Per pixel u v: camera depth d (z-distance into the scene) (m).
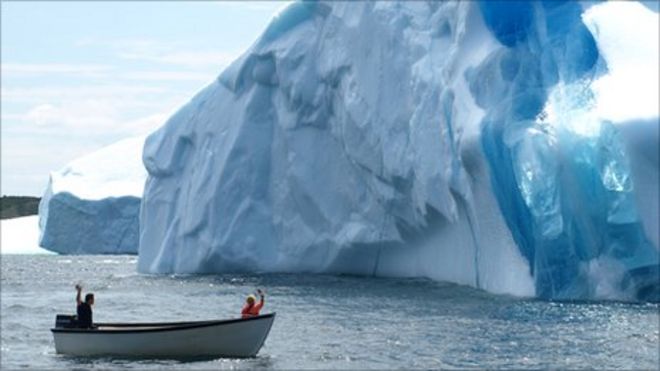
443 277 85.44
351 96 91.19
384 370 46.03
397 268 93.06
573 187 69.19
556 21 75.12
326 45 96.25
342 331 58.34
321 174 97.31
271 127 102.88
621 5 76.62
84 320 49.12
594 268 69.38
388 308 69.31
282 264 101.00
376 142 88.50
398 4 89.75
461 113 75.19
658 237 66.38
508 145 70.62
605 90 71.06
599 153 68.31
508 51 75.31
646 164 67.12
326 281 91.38
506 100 73.38
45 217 177.88
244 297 81.06
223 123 105.56
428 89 82.56
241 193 102.88
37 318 68.56
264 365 46.81
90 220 164.88
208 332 47.62
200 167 106.62
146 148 113.75
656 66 72.06
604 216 68.25
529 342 53.19
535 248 70.12
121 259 193.25
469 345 52.62
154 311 72.31
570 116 70.94
